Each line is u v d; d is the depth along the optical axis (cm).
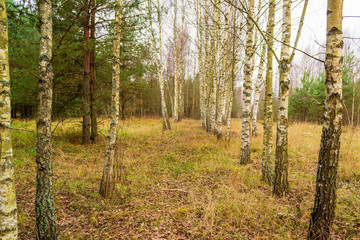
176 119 1931
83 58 902
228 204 402
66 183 500
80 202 421
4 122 182
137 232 335
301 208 380
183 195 472
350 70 1529
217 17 930
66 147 835
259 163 666
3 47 181
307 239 290
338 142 259
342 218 345
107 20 794
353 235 297
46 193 267
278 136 441
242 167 629
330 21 253
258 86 1102
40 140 262
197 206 411
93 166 645
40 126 262
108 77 1245
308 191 457
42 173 264
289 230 327
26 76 698
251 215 365
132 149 852
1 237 180
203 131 1338
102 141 977
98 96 1063
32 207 382
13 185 190
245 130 653
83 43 823
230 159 708
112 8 782
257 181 523
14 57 662
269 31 512
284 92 423
